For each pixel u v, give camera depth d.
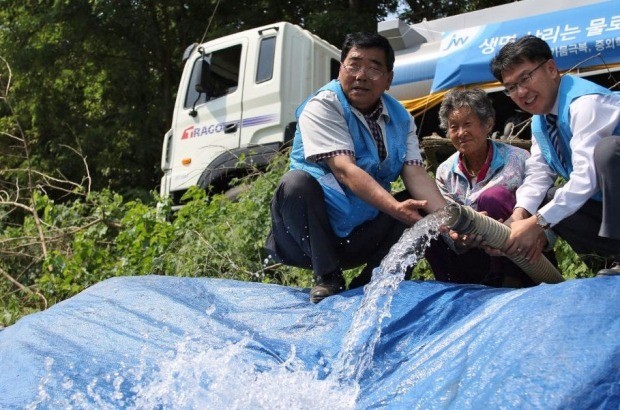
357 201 3.61
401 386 2.64
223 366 2.91
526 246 3.21
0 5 14.30
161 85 14.20
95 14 13.03
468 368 2.48
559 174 3.52
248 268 5.67
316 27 12.27
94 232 6.87
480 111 3.87
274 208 3.65
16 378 2.99
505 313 2.70
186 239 5.93
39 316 3.55
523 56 3.26
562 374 2.25
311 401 2.70
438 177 4.15
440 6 13.37
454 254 3.76
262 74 8.07
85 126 13.78
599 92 3.16
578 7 6.11
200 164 8.44
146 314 3.47
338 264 3.59
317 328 3.23
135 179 13.70
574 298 2.56
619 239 3.10
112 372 2.95
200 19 13.93
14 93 13.72
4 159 13.04
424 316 3.05
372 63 3.55
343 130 3.57
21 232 7.33
